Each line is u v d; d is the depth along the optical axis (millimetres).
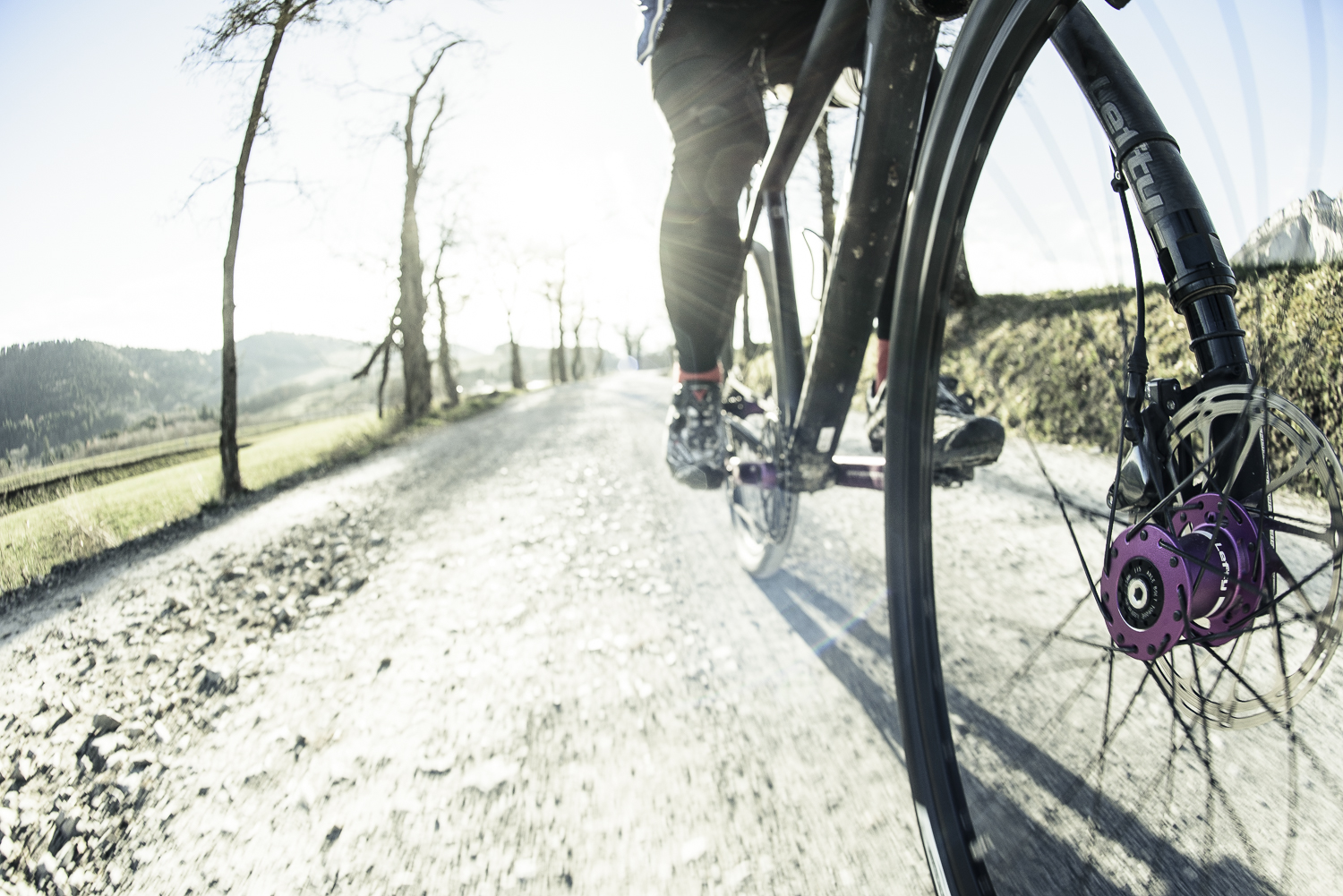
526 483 5285
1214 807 1052
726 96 1334
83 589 3721
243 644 2523
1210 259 653
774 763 1438
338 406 30578
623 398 18266
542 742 1615
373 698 1945
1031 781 1201
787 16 1305
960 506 2934
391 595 2848
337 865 1290
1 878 1396
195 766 1713
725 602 2340
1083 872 1004
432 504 4840
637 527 3492
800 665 1834
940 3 855
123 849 1428
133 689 2248
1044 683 1475
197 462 7570
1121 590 760
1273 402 623
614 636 2170
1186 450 730
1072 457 3404
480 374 135375
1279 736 1142
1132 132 701
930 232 880
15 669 2629
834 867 1143
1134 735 1245
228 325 7125
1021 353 3062
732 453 2182
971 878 861
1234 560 646
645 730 1616
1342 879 912
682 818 1305
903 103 983
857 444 4977
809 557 2705
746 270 2021
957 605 1953
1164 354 853
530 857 1249
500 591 2740
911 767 945
